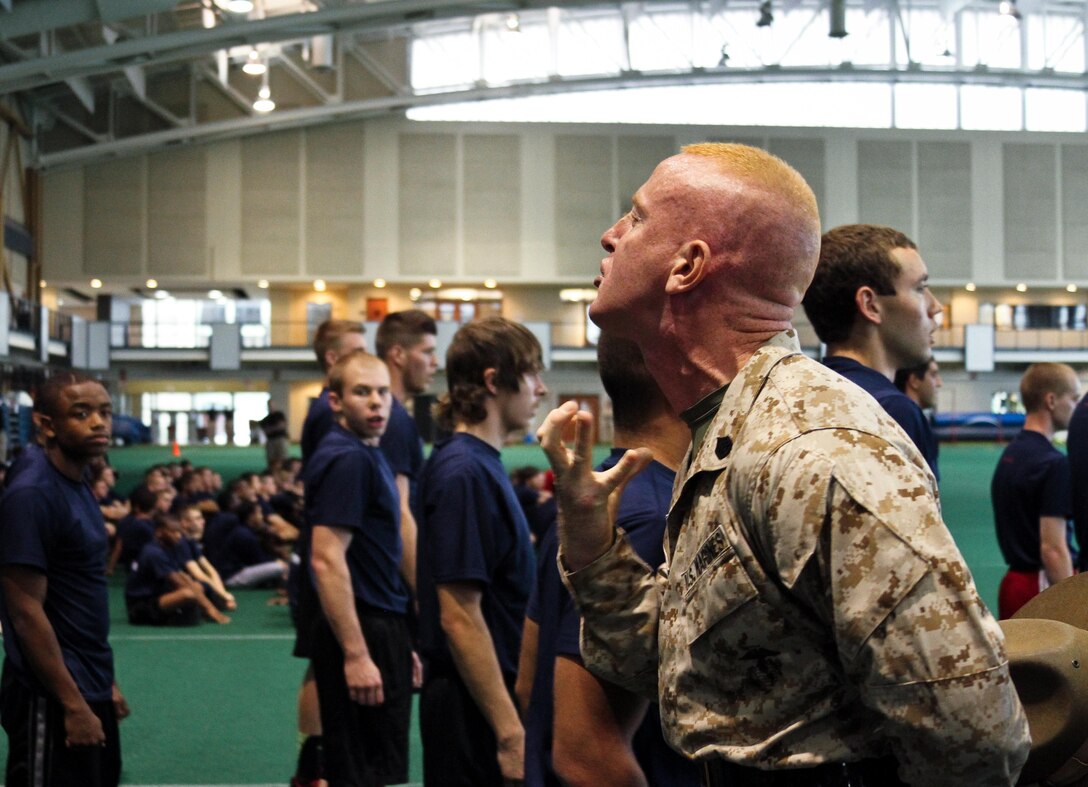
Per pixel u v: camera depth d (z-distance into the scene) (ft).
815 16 113.70
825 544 3.22
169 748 16.65
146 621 28.81
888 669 3.12
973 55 119.75
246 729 17.87
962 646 3.10
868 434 3.30
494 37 118.11
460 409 8.67
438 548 8.21
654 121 123.44
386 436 12.67
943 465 86.84
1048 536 12.85
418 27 116.16
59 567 9.36
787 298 3.83
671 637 3.75
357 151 120.78
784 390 3.48
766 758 3.43
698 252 3.76
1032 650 3.98
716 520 3.50
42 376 104.22
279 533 37.19
